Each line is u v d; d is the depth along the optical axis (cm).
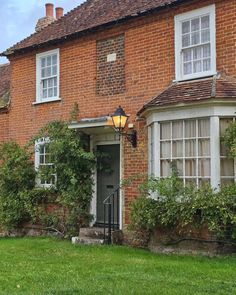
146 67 1192
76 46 1378
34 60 1517
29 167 1465
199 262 873
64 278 742
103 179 1317
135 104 1206
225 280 716
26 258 941
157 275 756
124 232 1171
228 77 1034
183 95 1030
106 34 1294
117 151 1291
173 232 1010
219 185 962
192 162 1013
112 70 1273
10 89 1642
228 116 972
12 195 1449
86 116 1328
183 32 1135
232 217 895
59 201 1331
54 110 1430
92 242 1141
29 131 1512
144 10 1181
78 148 1295
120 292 639
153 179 1042
